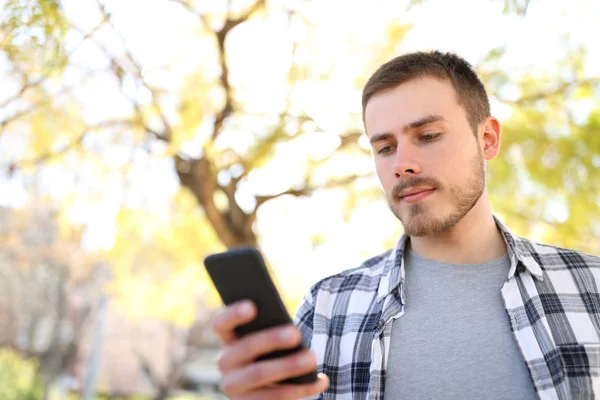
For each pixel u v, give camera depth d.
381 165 1.60
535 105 4.98
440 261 1.63
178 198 6.97
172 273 8.13
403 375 1.47
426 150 1.53
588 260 1.63
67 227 7.06
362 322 1.60
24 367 17.59
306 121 5.71
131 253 7.84
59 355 17.62
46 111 5.34
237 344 1.02
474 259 1.62
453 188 1.52
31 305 17.06
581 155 4.80
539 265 1.61
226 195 6.01
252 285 1.03
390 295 1.59
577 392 1.41
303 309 1.74
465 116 1.60
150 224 6.98
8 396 16.72
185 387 23.38
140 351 20.22
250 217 6.03
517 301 1.52
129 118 5.74
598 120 4.90
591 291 1.57
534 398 1.40
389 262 1.70
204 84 5.78
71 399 20.70
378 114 1.59
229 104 5.63
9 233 13.02
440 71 1.59
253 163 5.78
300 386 1.02
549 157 4.89
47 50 3.50
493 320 1.51
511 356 1.45
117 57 5.05
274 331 1.00
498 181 4.96
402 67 1.60
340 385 1.57
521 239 1.67
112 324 20.47
